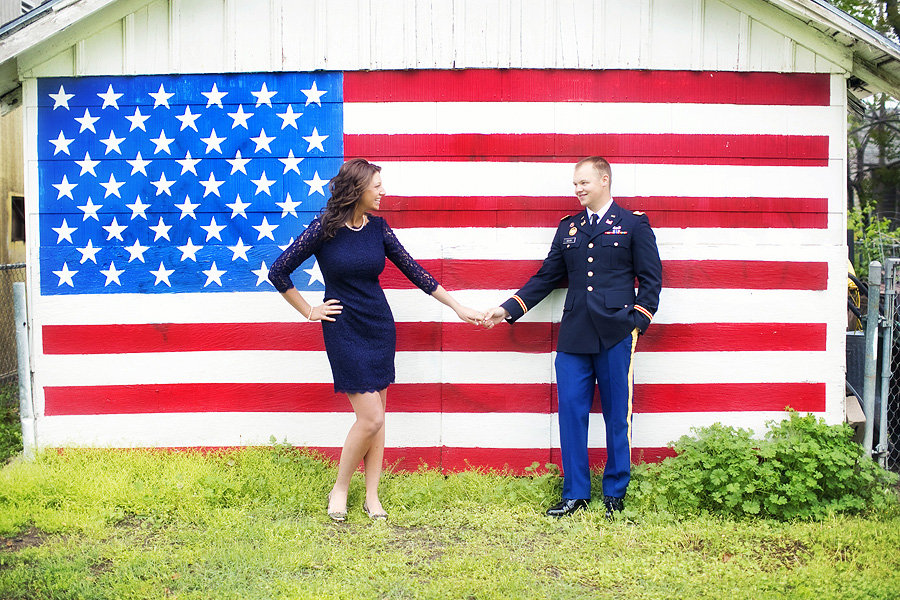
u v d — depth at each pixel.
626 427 4.62
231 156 5.19
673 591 3.66
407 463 5.23
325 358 5.21
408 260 4.57
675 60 5.11
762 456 4.75
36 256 5.20
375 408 4.38
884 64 5.04
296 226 5.20
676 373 5.17
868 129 14.55
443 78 5.14
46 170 5.19
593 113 5.14
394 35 5.12
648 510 4.59
